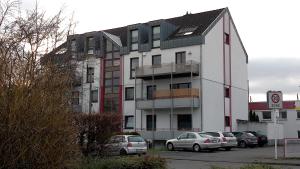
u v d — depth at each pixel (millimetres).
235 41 46875
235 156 25688
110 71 46156
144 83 43562
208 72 41281
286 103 60750
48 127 6180
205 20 44094
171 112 40281
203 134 31438
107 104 45656
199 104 40031
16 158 5855
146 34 45156
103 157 11328
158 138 40188
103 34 46719
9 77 6180
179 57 41875
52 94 6547
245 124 44969
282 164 19656
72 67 8109
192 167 18531
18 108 5914
